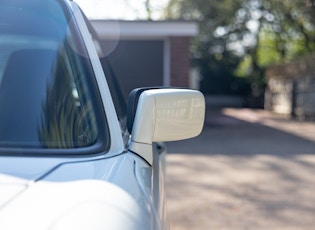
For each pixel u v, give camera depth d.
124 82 11.70
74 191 1.17
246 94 27.55
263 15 23.42
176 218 4.43
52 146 1.47
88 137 1.53
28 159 1.36
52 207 1.08
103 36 9.37
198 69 28.00
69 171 1.29
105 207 1.13
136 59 11.73
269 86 22.50
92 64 1.73
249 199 5.18
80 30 1.82
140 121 1.70
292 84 18.75
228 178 6.33
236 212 4.66
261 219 4.43
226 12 23.73
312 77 16.56
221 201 5.09
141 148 1.68
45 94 1.66
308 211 4.71
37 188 1.16
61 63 1.75
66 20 1.84
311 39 22.59
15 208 1.06
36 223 1.02
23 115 1.58
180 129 1.81
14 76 1.71
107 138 1.54
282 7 21.80
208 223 4.29
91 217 1.07
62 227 1.02
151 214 1.31
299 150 9.06
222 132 12.51
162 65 11.75
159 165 2.29
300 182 6.09
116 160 1.45
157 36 11.35
